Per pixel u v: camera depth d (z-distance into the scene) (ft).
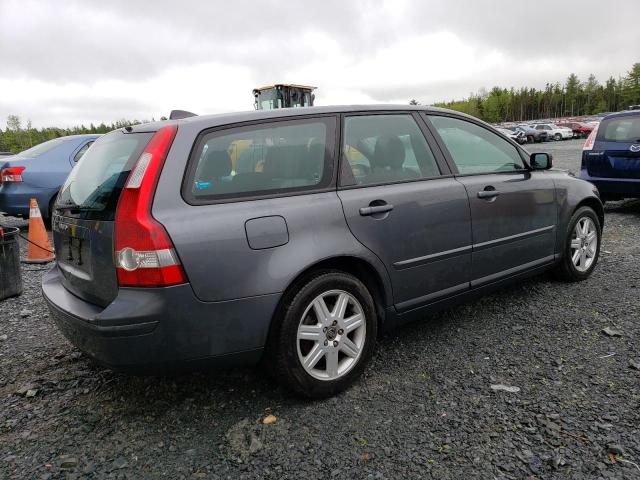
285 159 9.07
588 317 12.10
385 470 7.07
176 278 7.57
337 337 9.07
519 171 13.00
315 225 8.82
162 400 9.27
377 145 10.34
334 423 8.27
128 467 7.39
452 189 10.96
